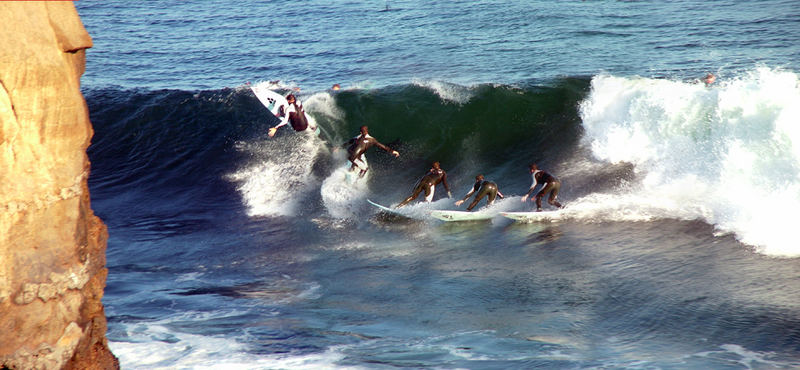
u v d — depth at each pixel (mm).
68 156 17172
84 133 17406
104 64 79000
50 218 17219
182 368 25609
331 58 77938
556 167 49250
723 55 66000
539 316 29953
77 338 18422
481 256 37844
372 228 43344
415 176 51750
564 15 90188
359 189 49625
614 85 52312
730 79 57344
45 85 16000
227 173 53594
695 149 43875
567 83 57656
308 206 47594
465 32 85750
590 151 49875
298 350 27203
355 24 95062
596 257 35906
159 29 98062
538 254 37250
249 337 28703
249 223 45594
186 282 36188
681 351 25766
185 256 40312
